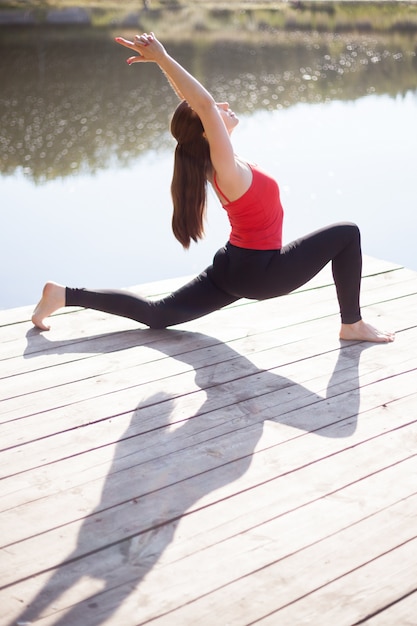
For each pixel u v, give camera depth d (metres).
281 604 1.74
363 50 15.20
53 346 3.03
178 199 2.58
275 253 2.75
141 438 2.39
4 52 14.52
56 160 8.16
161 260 5.52
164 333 3.15
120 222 6.34
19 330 3.17
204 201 2.58
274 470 2.22
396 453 2.30
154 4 20.34
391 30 17.73
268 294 2.80
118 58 14.20
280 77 12.44
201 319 3.29
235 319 3.28
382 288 3.59
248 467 2.24
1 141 8.80
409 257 5.25
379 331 3.06
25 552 1.90
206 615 1.71
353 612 1.72
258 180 2.63
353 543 1.93
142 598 1.76
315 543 1.93
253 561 1.87
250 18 19.39
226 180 2.55
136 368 2.84
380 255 5.30
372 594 1.77
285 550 1.91
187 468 2.24
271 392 2.66
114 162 8.17
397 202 6.46
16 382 2.74
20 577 1.82
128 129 9.46
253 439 2.38
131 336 3.12
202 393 2.66
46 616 1.71
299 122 9.45
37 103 10.70
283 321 3.25
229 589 1.78
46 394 2.66
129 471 2.23
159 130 9.44
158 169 7.92
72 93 11.36
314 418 2.49
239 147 8.28
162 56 2.39
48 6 19.08
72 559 1.88
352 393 2.65
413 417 2.49
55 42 15.87
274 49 15.45
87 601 1.75
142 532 1.97
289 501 2.09
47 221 6.34
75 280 5.10
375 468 2.23
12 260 5.42
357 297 2.97
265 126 9.28
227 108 2.76
